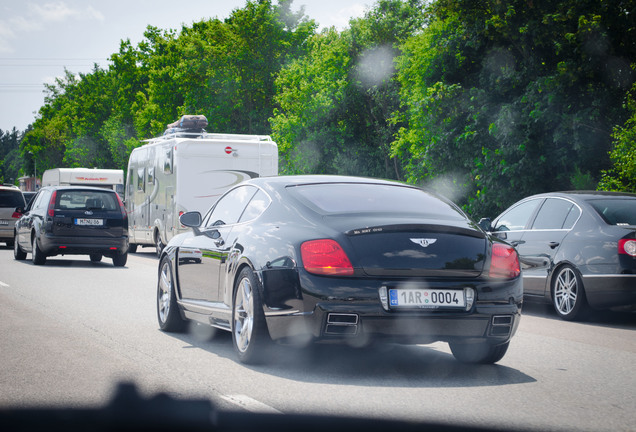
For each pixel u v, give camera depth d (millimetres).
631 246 10836
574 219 11852
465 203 33938
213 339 8969
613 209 11609
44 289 14367
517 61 31156
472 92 30812
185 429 4500
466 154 31594
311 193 7555
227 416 5082
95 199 20969
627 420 5371
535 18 29141
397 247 6695
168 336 9117
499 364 7680
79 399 5609
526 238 12648
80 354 7684
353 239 6652
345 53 57781
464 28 32156
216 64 61688
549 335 9953
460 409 5559
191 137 23844
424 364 7570
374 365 7430
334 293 6480
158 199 23625
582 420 5328
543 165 28672
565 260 11625
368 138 58688
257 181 8352
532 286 12430
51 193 20953
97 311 11234
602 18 26672
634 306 10820
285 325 6684
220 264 8055
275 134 57844
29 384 6199
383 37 56719
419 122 34344
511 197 29812
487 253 7027
